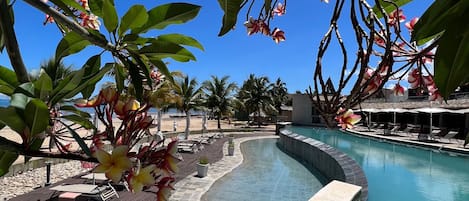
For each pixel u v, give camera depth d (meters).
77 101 0.92
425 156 18.20
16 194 8.73
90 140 0.89
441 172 14.06
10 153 0.82
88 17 1.65
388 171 14.33
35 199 8.24
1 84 0.95
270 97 47.28
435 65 0.68
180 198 9.41
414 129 27.14
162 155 0.85
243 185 11.41
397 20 1.11
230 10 0.85
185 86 25.00
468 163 16.08
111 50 1.15
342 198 6.88
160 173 0.83
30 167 11.32
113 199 8.36
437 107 22.70
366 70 1.00
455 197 10.47
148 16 1.07
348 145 22.98
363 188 8.02
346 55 1.06
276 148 22.45
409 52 1.08
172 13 1.07
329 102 1.07
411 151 20.00
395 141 22.69
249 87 47.28
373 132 28.56
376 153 19.44
